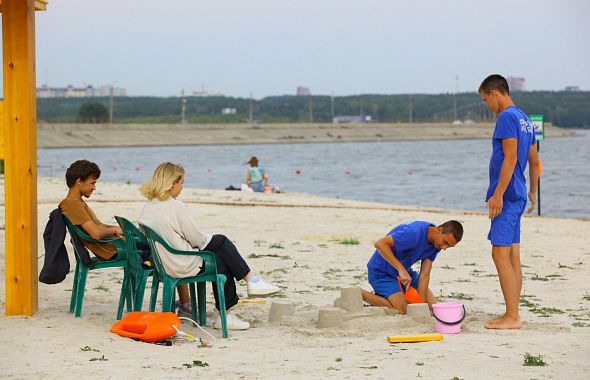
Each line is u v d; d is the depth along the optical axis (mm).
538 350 16812
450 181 123375
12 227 20781
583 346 17172
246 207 52938
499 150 19844
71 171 20656
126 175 146000
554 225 45312
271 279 27875
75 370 15383
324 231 41438
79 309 20672
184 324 20516
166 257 18812
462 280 27969
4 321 19969
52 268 20516
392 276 21219
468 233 40781
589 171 143750
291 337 18828
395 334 18781
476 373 14859
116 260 20594
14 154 20688
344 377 14711
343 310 19953
